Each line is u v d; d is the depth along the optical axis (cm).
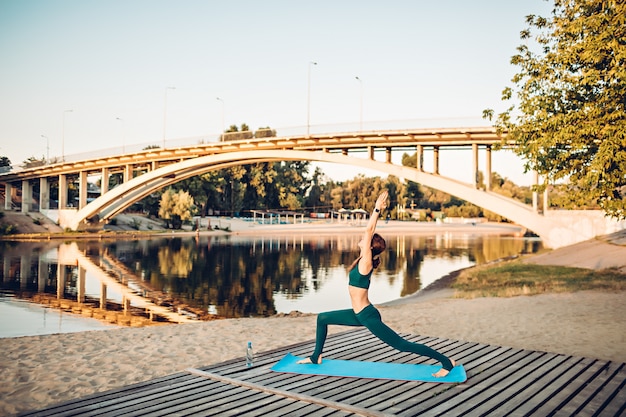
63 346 900
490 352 647
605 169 1104
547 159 1270
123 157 6016
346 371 558
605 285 1666
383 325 543
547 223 3331
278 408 448
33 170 7412
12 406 604
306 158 4331
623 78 1050
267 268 3347
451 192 3600
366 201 13212
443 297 1841
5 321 1548
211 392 494
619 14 1076
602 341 897
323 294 2266
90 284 2541
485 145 3588
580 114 1167
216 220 9525
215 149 5012
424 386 508
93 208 6450
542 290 1661
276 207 11994
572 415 430
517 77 1322
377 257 560
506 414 429
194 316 1706
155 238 6775
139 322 1566
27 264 3431
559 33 1255
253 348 895
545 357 621
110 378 712
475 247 5166
